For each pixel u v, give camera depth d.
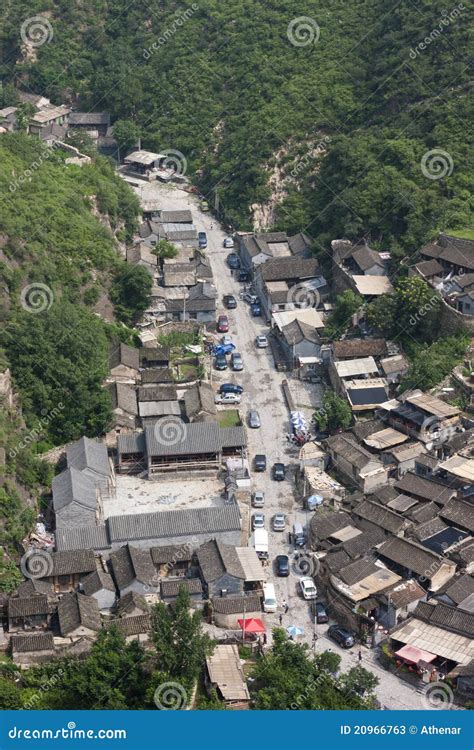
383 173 141.25
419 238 132.62
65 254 128.50
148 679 79.94
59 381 110.25
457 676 82.50
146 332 127.81
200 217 156.38
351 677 80.25
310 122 157.25
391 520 97.25
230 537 96.69
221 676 81.12
